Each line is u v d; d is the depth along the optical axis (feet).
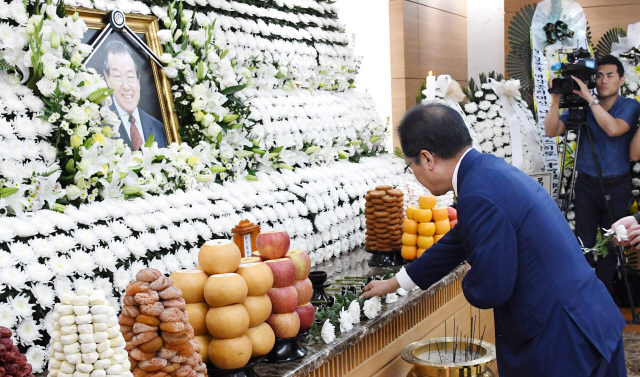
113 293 6.82
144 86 8.75
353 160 12.80
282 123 10.91
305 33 12.46
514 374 6.43
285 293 6.05
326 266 10.21
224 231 8.39
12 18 6.98
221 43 10.13
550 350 6.14
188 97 9.26
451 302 10.50
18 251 6.04
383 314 7.65
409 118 6.83
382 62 23.31
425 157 6.75
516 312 6.31
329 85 13.26
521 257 6.24
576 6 17.19
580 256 6.47
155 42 9.08
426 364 7.43
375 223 10.05
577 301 6.18
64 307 4.28
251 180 9.89
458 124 6.69
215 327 5.42
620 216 15.56
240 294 5.43
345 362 7.07
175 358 4.75
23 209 6.69
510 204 6.26
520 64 21.01
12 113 6.95
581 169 15.80
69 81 7.34
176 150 8.75
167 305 4.76
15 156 6.70
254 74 11.09
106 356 4.28
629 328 15.65
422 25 24.25
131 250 7.04
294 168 10.99
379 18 23.15
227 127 9.71
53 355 4.35
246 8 10.84
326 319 7.00
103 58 8.18
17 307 5.83
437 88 15.15
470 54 28.45
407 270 7.82
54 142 7.28
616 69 15.43
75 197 7.23
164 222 7.60
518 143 15.94
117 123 7.84
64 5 7.67
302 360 6.13
